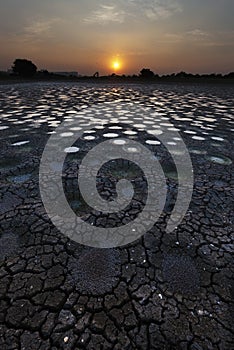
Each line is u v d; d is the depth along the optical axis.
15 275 1.46
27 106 7.72
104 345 1.12
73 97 10.45
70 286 1.40
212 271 1.53
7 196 2.32
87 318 1.23
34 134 4.49
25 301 1.31
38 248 1.68
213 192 2.47
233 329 1.20
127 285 1.42
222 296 1.37
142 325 1.21
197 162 3.29
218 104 8.96
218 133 4.82
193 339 1.15
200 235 1.84
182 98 10.81
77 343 1.12
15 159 3.27
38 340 1.13
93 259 1.60
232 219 2.04
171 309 1.29
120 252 1.66
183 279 1.47
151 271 1.52
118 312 1.26
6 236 1.79
